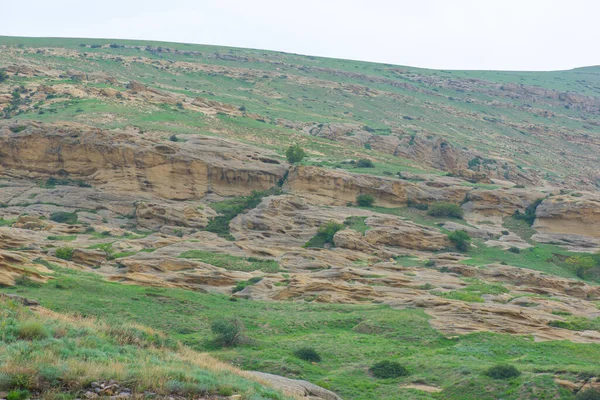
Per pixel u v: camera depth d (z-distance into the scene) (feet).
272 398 67.82
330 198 354.54
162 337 89.40
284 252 264.31
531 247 327.47
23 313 81.05
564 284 241.96
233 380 69.72
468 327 165.99
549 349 152.25
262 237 295.48
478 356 142.20
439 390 119.75
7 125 361.71
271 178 362.33
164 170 344.49
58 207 316.19
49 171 346.33
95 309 144.05
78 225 282.36
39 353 62.34
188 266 221.87
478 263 280.10
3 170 343.87
